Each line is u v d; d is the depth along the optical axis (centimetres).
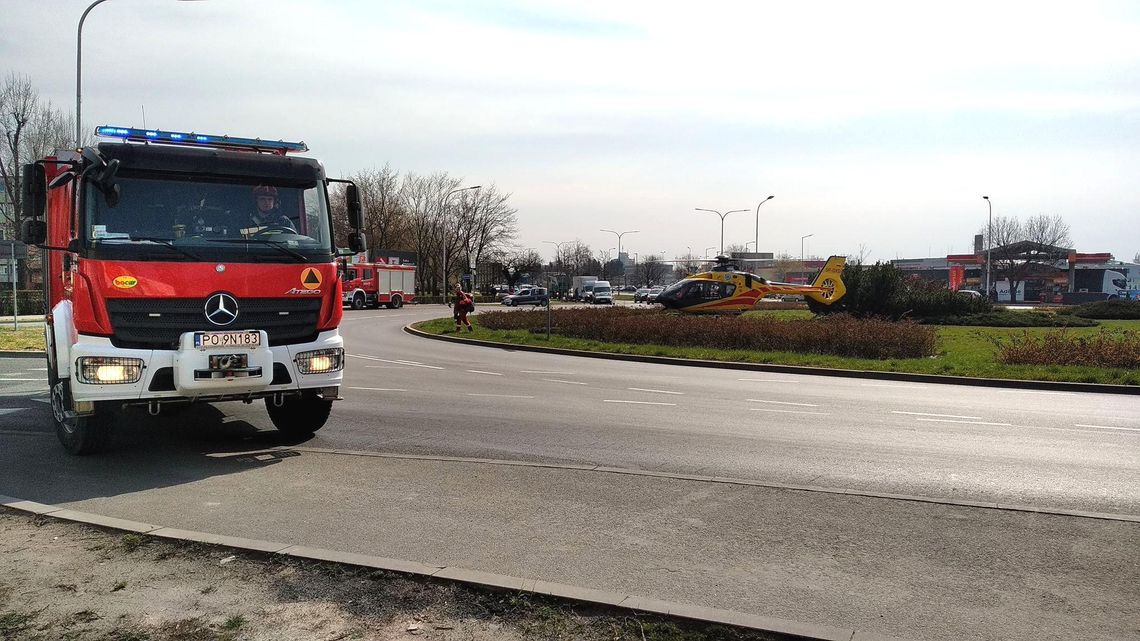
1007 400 1383
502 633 395
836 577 484
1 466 766
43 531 546
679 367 1945
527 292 6850
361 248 904
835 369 1819
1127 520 602
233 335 748
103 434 791
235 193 788
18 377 1479
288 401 919
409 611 419
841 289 4119
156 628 400
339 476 727
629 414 1127
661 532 567
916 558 517
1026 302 8744
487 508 624
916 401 1338
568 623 405
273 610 420
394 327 3597
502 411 1138
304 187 825
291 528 570
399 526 575
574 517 601
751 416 1128
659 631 396
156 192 753
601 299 7544
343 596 437
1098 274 9006
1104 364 1878
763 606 439
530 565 498
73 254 743
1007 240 10056
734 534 563
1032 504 659
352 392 1334
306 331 805
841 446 905
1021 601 450
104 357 711
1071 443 945
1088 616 431
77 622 406
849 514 615
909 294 4134
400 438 920
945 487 716
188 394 735
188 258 742
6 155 4338
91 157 723
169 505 629
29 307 3812
